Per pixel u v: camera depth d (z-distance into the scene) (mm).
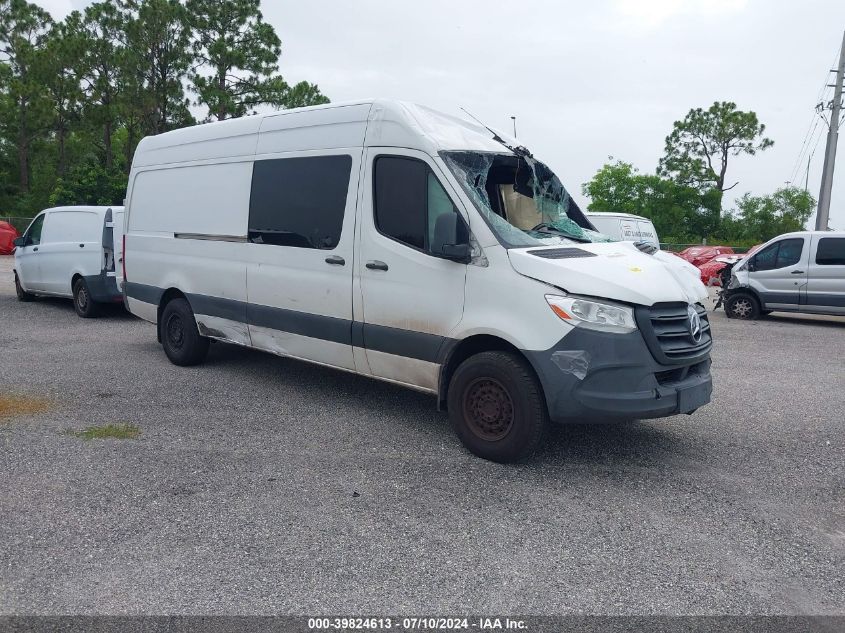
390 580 3439
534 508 4316
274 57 37594
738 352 10273
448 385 5352
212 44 35781
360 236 5746
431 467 4965
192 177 7590
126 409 6227
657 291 4785
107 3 37750
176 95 36781
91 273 11422
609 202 66312
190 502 4285
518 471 4926
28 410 6102
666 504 4438
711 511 4355
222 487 4527
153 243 8117
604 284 4648
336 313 5988
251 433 5645
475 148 5605
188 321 7711
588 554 3758
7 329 10430
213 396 6727
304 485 4594
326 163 6102
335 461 5051
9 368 7730
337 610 3176
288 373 7703
